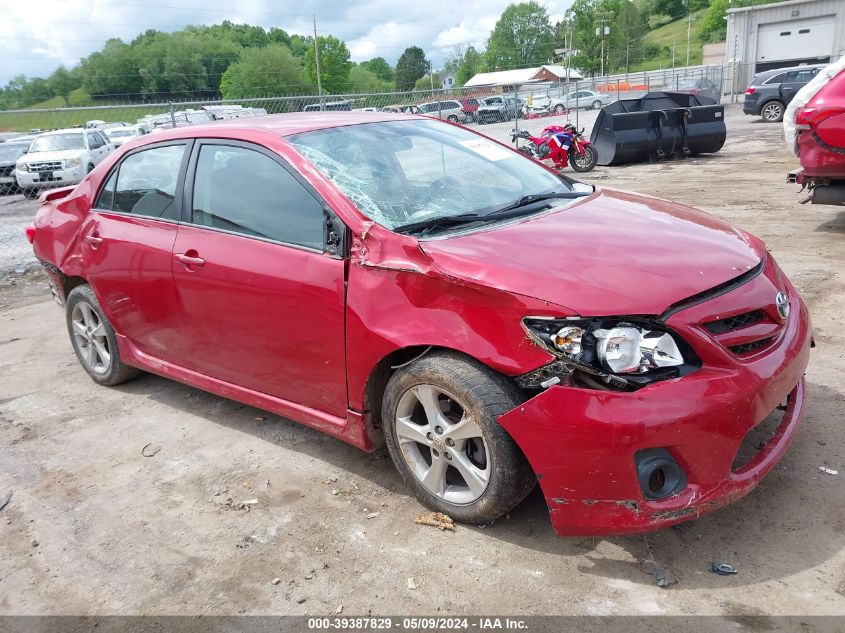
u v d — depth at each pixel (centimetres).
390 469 339
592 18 11219
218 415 419
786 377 261
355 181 323
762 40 3809
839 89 642
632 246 279
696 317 246
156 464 365
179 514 318
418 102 1748
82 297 453
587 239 285
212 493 333
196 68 11750
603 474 236
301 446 372
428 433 286
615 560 259
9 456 387
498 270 258
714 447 239
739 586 240
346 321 297
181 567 280
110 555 292
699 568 251
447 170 362
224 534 299
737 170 1275
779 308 271
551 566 259
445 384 268
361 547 281
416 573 263
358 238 295
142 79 11662
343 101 1480
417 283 274
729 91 3888
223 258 345
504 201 347
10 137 2150
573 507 245
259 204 339
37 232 484
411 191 332
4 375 516
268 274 324
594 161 1455
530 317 245
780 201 922
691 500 240
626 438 231
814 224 766
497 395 257
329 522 301
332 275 302
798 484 294
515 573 257
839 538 259
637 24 12319
